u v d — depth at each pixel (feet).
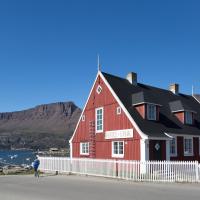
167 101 137.49
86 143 129.90
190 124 132.16
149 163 89.86
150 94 133.28
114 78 127.65
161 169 87.92
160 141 111.65
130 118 111.24
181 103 131.44
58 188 71.92
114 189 70.18
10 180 89.97
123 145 112.78
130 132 110.63
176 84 151.12
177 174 85.35
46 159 120.37
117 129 115.75
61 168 114.11
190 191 67.26
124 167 93.81
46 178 95.35
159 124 117.91
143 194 62.95
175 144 119.14
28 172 124.36
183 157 121.60
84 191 67.10
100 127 123.65
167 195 61.72
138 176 90.68
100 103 124.57
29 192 66.08
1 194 63.72
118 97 117.08
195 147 128.06
